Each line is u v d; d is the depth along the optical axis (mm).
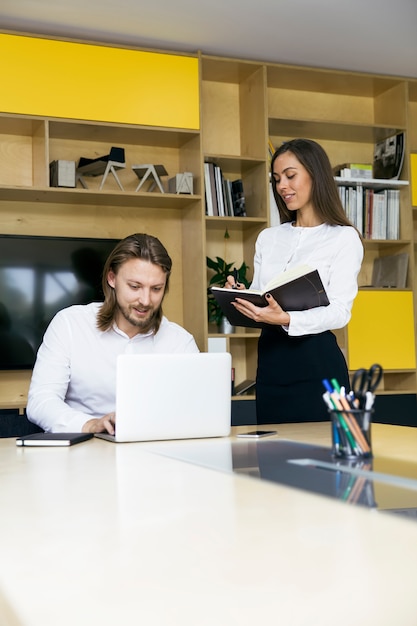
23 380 4398
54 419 2090
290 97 5043
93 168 4332
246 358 4832
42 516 1008
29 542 870
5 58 4078
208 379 1895
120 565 755
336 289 2684
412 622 580
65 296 4406
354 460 1452
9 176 4375
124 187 4609
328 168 2768
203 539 848
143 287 2275
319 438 1856
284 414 2641
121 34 4305
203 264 4410
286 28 4301
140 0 3898
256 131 4707
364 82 4973
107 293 2354
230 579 694
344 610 605
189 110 4430
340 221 2762
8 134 4379
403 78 4969
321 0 3977
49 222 4461
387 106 5113
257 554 777
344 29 4336
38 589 692
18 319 4320
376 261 5148
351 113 5191
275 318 2496
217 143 4859
